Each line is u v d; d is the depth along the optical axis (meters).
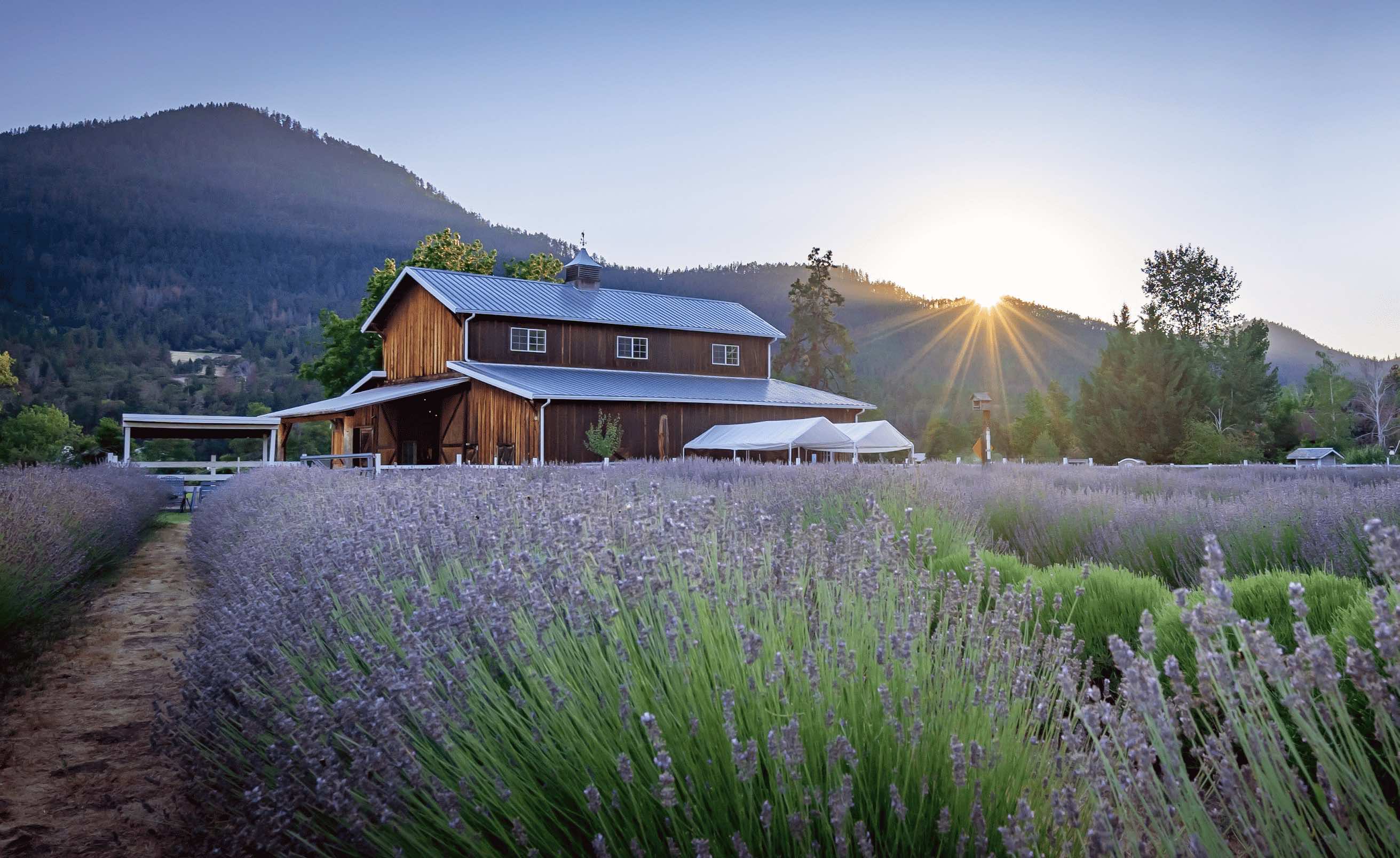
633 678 2.60
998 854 2.11
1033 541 8.70
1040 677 3.00
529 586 3.21
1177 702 2.14
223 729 3.23
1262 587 4.77
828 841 2.08
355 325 45.47
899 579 3.43
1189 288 68.00
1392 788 2.42
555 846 2.32
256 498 11.59
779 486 10.59
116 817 3.68
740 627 2.55
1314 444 56.31
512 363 32.47
